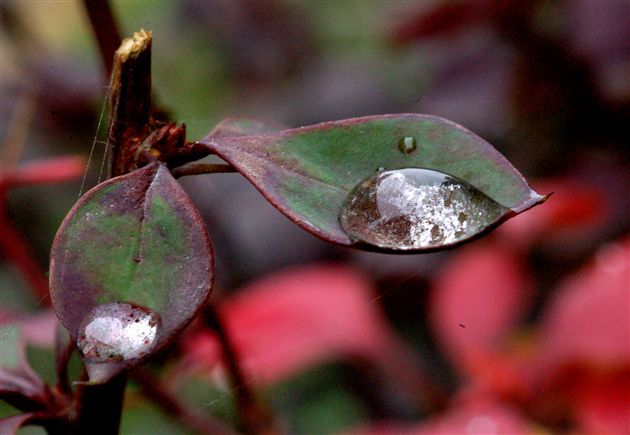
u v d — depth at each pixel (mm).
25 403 173
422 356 385
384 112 458
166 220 157
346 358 294
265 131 175
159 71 538
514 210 154
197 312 153
